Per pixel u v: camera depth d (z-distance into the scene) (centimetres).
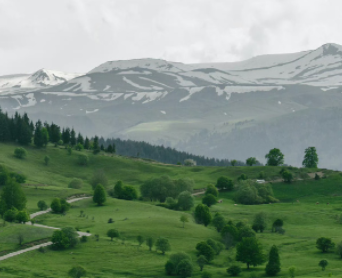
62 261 12044
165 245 13100
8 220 15238
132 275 11419
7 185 16612
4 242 13000
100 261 12200
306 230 16388
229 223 15450
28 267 11388
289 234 15875
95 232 14600
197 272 11962
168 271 11625
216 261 13025
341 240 14450
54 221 15938
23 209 15975
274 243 14600
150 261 12431
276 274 11569
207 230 15788
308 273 11425
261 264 12512
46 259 12100
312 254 13362
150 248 13362
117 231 14112
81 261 12125
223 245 13938
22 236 13288
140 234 14625
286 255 13388
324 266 11781
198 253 13062
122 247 13325
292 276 11131
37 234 13662
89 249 13025
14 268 11181
